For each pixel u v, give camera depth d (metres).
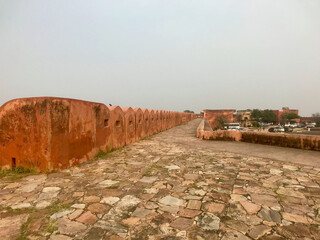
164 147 7.87
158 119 14.33
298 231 2.25
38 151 4.45
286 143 7.40
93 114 5.91
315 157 5.88
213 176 4.23
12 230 2.29
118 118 7.64
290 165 5.11
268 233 2.21
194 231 2.26
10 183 3.82
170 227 2.34
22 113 4.51
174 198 3.14
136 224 2.41
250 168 4.84
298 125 72.38
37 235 2.20
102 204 2.94
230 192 3.37
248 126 74.81
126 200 3.07
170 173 4.46
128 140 8.63
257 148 7.43
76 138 5.13
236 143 8.67
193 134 12.96
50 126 4.34
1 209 2.79
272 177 4.16
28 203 2.98
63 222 2.46
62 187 3.61
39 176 4.23
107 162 5.46
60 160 4.62
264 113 79.62
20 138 4.58
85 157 5.52
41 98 4.32
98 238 2.14
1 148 4.77
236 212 2.69
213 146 8.01
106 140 6.73
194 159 5.80
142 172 4.54
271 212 2.69
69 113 4.85
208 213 2.66
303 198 3.13
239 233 2.22
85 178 4.12
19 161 4.62
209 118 65.88
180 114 25.67
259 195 3.25
